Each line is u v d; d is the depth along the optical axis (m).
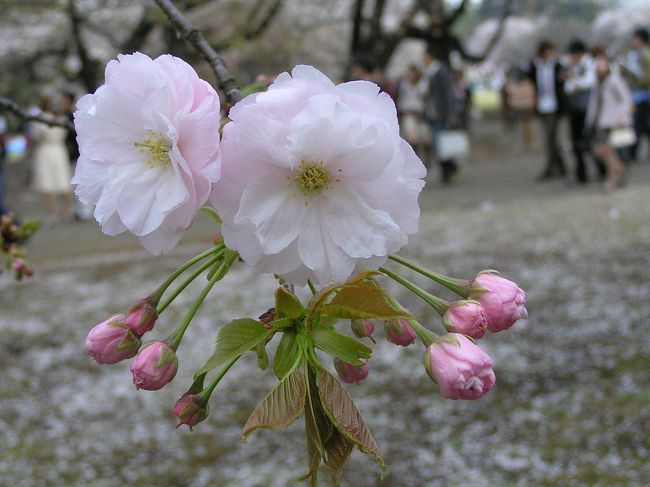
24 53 15.47
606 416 4.72
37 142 11.79
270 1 14.19
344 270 1.00
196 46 1.63
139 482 4.39
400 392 5.34
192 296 7.51
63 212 13.07
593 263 7.75
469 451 4.51
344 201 1.01
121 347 1.14
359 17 14.20
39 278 8.64
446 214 10.64
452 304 1.12
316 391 1.01
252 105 0.99
